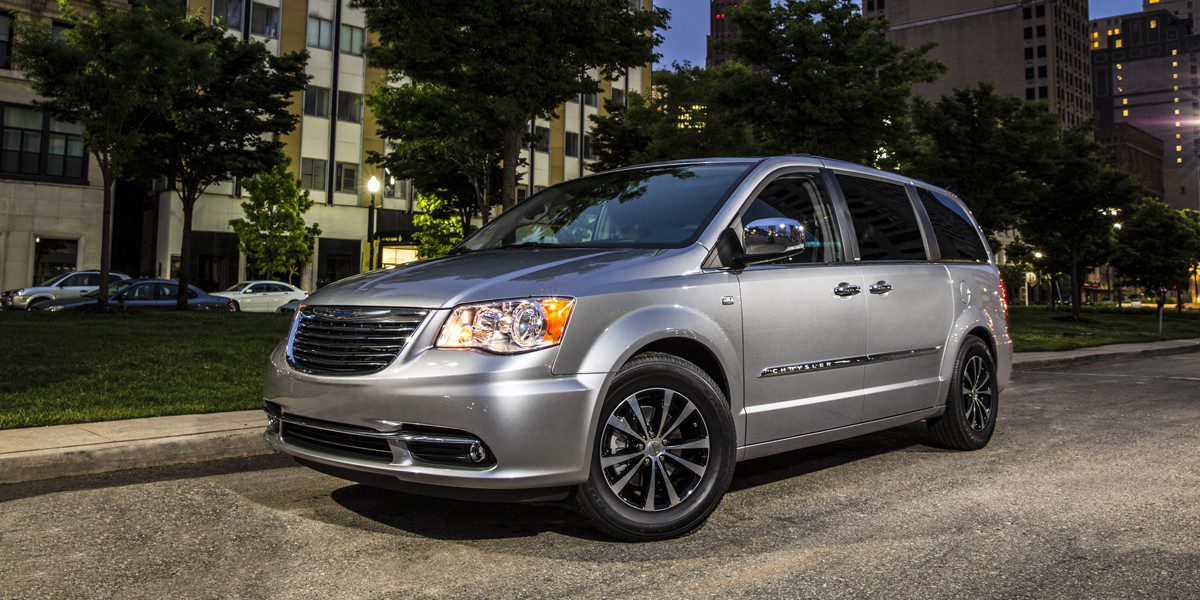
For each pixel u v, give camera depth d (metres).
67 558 3.10
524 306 3.03
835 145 18.12
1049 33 105.56
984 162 23.97
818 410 4.02
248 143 22.17
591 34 14.08
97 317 15.89
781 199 4.12
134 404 6.39
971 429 5.27
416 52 13.62
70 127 31.22
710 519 3.64
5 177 29.84
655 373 3.28
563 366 3.02
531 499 3.02
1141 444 5.65
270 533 3.41
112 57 16.31
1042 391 9.37
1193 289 78.94
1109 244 42.81
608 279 3.26
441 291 3.14
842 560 3.07
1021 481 4.43
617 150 29.06
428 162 21.12
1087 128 30.77
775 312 3.80
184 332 12.33
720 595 2.69
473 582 2.81
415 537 3.34
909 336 4.66
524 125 15.20
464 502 3.90
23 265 30.25
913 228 5.04
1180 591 2.76
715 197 3.93
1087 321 30.95
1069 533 3.44
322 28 39.19
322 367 3.23
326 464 3.21
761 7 17.95
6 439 4.86
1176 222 46.97
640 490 3.34
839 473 4.63
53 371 7.89
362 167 40.53
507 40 13.41
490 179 23.22
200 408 6.16
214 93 21.03
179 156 20.88
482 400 2.90
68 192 31.06
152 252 38.66
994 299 5.66
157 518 3.65
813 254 4.17
